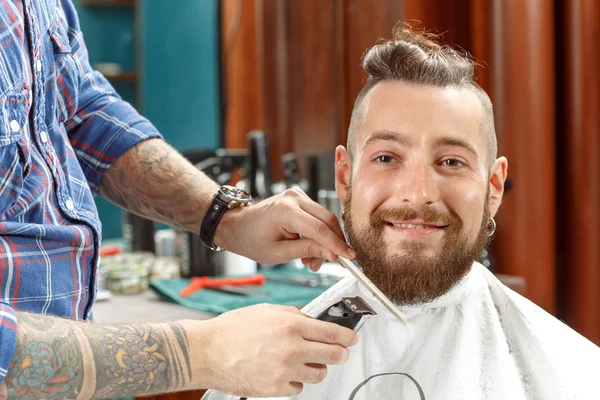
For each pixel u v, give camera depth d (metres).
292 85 2.90
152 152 1.16
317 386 1.01
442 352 0.99
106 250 2.43
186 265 2.04
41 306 0.84
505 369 0.96
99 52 4.14
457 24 2.00
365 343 1.01
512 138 1.84
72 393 0.72
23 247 0.82
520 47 1.81
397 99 0.92
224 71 3.54
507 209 1.88
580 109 1.81
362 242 0.95
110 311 1.72
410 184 0.90
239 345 0.76
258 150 2.28
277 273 2.07
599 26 1.78
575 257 1.86
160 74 3.81
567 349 0.95
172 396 1.49
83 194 0.98
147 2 3.78
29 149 0.85
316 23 2.69
